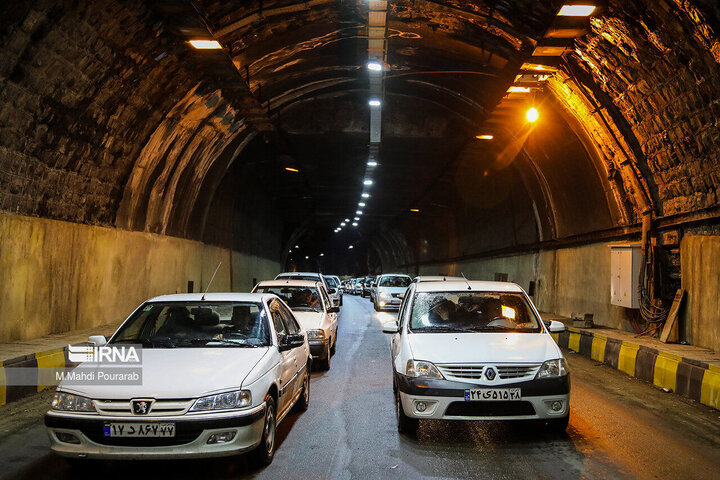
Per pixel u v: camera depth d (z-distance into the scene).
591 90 10.92
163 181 14.89
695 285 9.66
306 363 7.03
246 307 5.98
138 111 11.25
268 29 11.26
